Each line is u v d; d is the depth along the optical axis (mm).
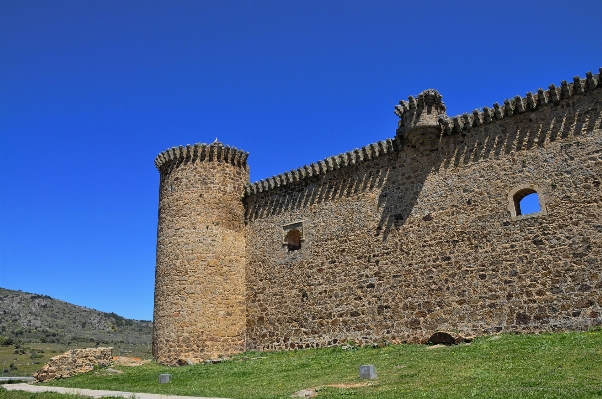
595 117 20172
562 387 11875
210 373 22672
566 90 20844
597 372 13102
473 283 21859
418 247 23844
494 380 13469
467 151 23344
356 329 25031
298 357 24375
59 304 109438
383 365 18609
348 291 25781
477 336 21172
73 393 17797
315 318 26703
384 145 25906
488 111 22844
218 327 28469
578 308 19125
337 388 15031
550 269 20047
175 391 17531
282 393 15234
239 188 31953
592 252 19234
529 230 20859
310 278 27453
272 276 29172
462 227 22703
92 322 103250
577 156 20297
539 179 21031
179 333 28000
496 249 21547
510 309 20672
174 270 29203
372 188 26234
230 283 29656
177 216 30234
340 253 26562
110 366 26391
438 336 21781
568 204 20125
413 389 13508
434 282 22984
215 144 31625
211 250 29625
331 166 27812
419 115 24250
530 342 18109
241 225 31312
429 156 24500
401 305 23781
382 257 24953
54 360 24484
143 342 88688
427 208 23984
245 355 27828
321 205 28078
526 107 21812
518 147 21875
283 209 29797
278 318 28266
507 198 21703
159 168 32438
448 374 15109
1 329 82250
